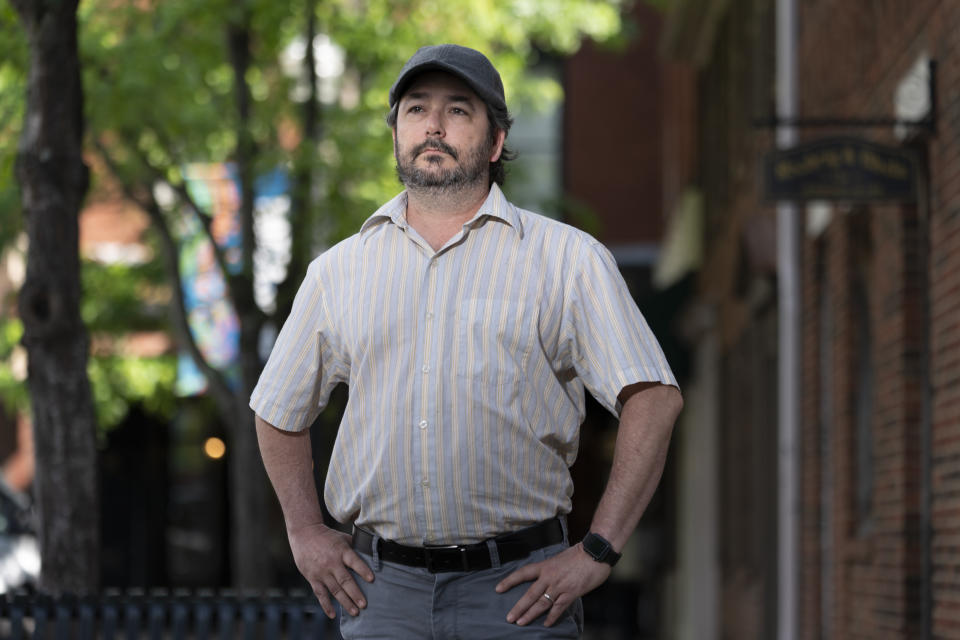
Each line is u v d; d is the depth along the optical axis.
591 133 31.16
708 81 23.42
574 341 4.41
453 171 4.36
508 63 19.00
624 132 31.12
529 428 4.34
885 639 10.75
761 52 17.16
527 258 4.37
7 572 20.39
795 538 14.23
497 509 4.37
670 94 29.39
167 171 16.72
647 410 4.35
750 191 17.80
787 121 10.18
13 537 20.80
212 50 16.86
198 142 16.36
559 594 4.29
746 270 17.67
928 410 9.98
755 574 18.28
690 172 25.36
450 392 4.32
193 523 29.98
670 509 28.44
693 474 25.70
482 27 17.66
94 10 15.85
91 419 9.04
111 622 7.06
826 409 13.87
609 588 28.66
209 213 18.53
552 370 4.40
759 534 17.81
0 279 21.92
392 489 4.38
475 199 4.43
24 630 7.11
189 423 29.98
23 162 8.91
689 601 25.06
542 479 4.41
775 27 16.33
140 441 29.95
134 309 20.22
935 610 9.64
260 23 15.81
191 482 30.00
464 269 4.36
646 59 31.11
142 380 20.73
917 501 10.32
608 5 19.08
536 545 4.43
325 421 23.44
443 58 4.34
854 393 12.54
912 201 9.99
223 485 29.95
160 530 29.97
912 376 10.37
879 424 11.16
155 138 16.88
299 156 16.08
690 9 22.11
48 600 7.09
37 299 8.90
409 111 4.41
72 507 8.93
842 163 10.01
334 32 16.86
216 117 16.05
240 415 16.44
